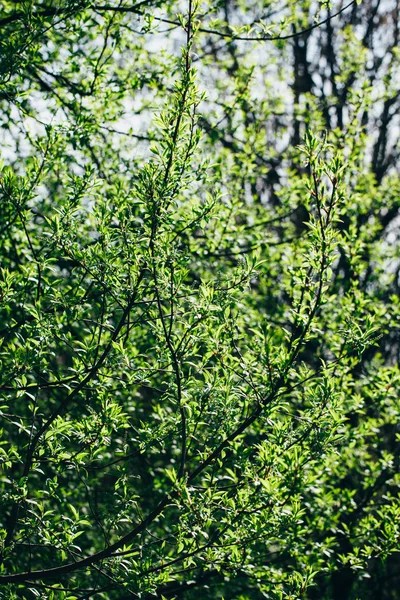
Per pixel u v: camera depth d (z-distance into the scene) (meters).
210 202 4.23
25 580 4.32
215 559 4.06
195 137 3.94
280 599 4.34
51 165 5.18
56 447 4.23
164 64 6.97
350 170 7.84
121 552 4.21
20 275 4.77
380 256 8.60
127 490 4.52
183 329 4.59
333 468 6.43
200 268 7.04
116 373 5.15
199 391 4.18
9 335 5.92
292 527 4.95
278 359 4.14
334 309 6.99
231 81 7.80
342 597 8.27
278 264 7.66
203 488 4.16
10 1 6.41
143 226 3.99
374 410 7.55
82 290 5.07
